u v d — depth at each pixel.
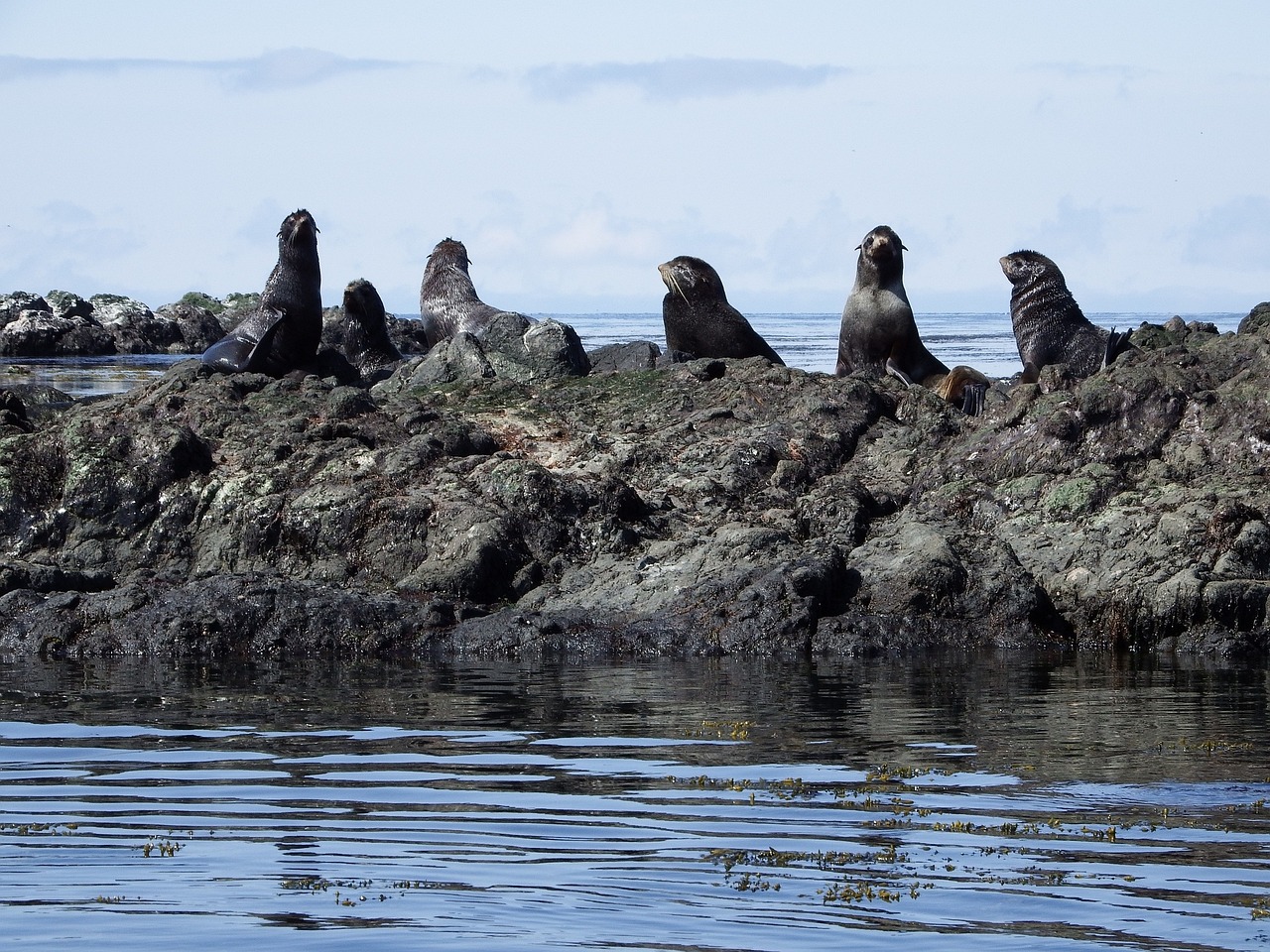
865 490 20.72
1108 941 7.36
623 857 8.76
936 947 7.26
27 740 12.16
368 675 15.43
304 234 28.55
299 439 21.59
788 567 17.38
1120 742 12.05
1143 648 17.22
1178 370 20.89
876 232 28.11
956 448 21.39
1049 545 18.59
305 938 7.36
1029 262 27.30
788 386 24.59
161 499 20.50
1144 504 18.81
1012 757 11.49
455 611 17.69
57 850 8.89
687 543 18.83
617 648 16.84
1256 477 19.50
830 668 15.82
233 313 78.62
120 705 13.74
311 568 19.44
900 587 17.61
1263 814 9.73
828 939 7.36
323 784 10.56
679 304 29.78
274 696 14.23
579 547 19.39
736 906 7.85
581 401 25.22
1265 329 21.92
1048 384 21.77
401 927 7.51
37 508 20.59
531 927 7.53
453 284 33.78
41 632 16.95
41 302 69.69
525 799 10.13
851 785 10.53
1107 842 9.07
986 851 8.88
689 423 23.56
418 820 9.59
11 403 23.72
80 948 7.24
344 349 35.47
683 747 11.88
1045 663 16.19
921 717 13.13
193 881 8.30
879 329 28.05
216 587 17.44
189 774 10.87
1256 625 17.14
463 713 13.35
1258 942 7.34
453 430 21.77
